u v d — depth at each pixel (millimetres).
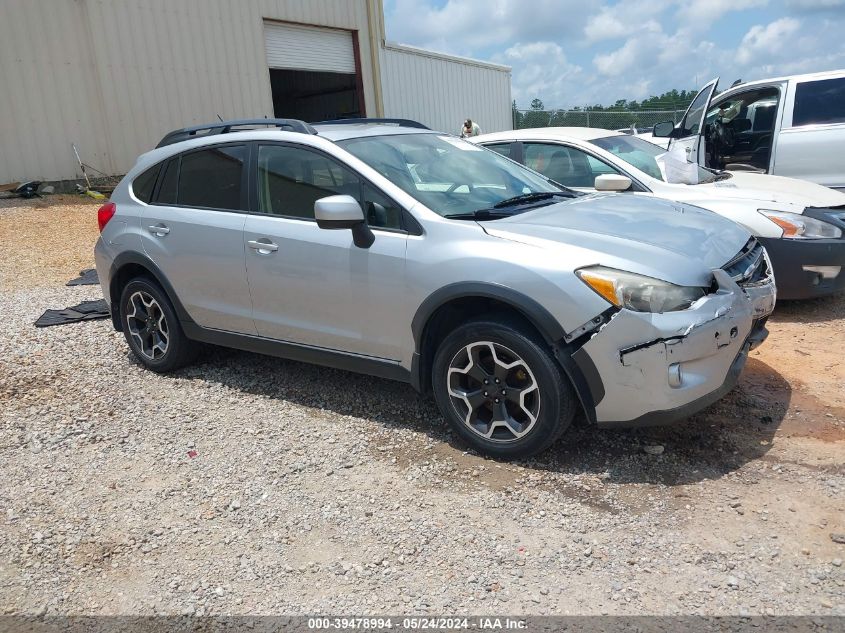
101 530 3307
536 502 3316
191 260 4785
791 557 2828
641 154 6848
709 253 3592
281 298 4383
